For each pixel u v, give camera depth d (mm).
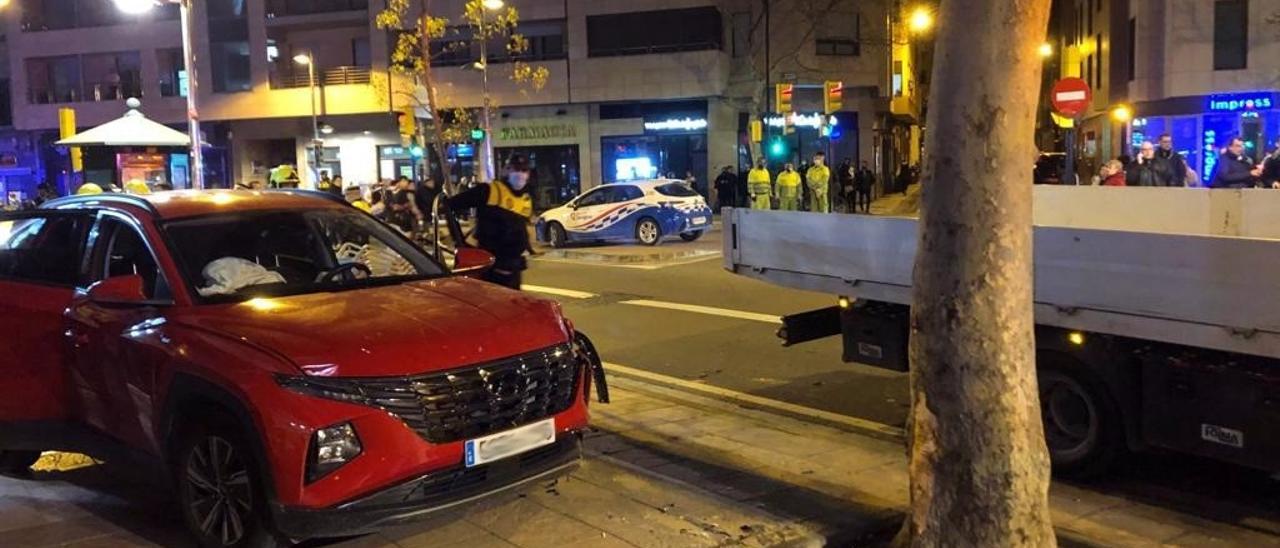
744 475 5957
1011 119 3924
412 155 37719
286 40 42344
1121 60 33719
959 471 4121
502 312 4816
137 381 4801
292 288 5129
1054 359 5973
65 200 6023
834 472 6078
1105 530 5246
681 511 5230
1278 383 5035
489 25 35656
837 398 8156
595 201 23031
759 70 36469
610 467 6008
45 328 5473
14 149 46281
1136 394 5672
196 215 5391
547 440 4652
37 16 44750
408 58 33750
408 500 4211
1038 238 5844
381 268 5773
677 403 7980
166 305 4867
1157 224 8367
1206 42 29375
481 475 4438
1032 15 3891
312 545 4746
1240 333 4945
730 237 7969
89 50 43781
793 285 7465
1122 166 18141
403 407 4160
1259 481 6004
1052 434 6105
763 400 8125
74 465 6352
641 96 36875
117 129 15328
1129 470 6234
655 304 13484
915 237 6496
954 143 3967
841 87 32562
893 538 4973
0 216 6203
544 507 5273
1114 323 5508
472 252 6125
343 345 4227
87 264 5547
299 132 42062
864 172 33844
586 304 13781
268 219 5645
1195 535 5184
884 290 6770
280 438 4051
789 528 4992
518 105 38438
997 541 4074
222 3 41625
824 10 35219
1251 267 4867
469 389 4344
